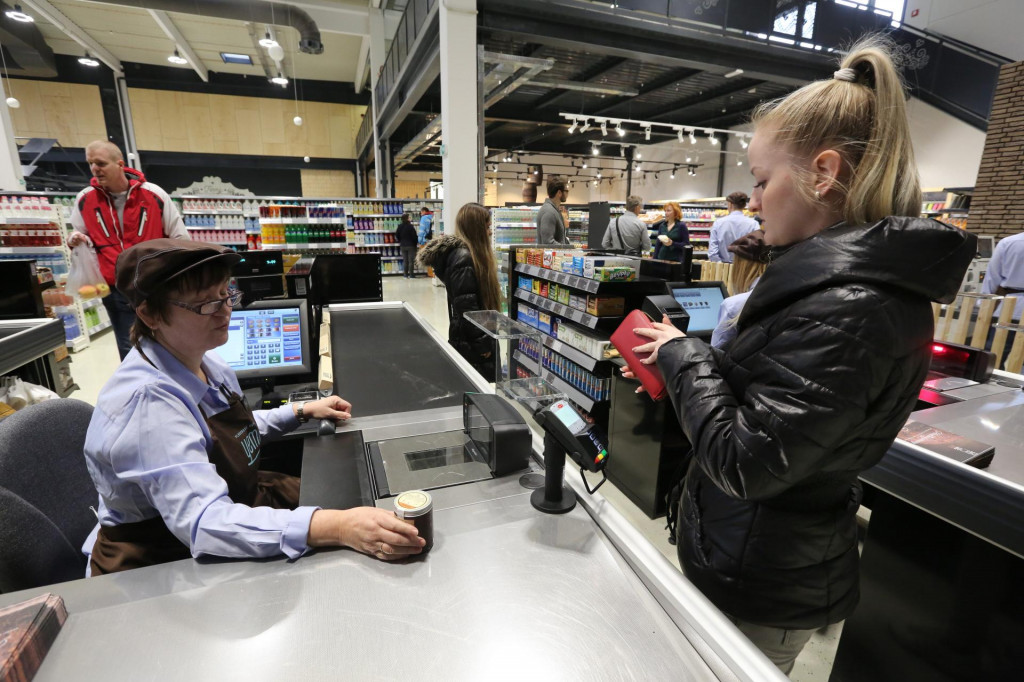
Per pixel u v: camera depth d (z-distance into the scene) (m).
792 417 0.65
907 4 10.61
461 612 0.63
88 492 1.11
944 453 1.18
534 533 0.80
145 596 0.65
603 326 2.77
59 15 10.43
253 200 8.83
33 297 3.41
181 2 8.91
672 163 18.36
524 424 0.99
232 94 15.76
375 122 13.59
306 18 9.67
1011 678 1.17
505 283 6.18
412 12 8.54
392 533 0.71
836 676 1.55
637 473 2.48
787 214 0.78
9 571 0.83
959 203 8.73
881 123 0.68
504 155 17.17
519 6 6.07
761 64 8.09
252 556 0.72
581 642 0.59
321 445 1.10
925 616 1.32
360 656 0.56
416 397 1.39
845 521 0.88
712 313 2.70
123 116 14.68
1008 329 3.23
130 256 0.85
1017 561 1.14
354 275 3.15
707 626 0.60
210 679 0.53
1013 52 9.16
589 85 9.89
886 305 0.62
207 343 0.94
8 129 7.74
